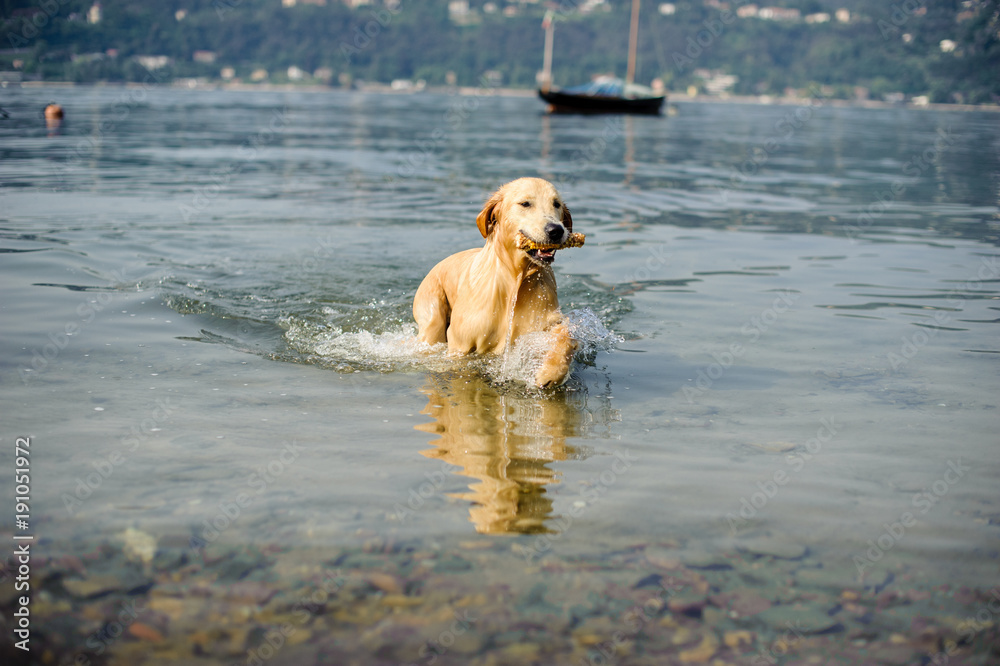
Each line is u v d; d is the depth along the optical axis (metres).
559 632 2.21
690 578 2.47
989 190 13.08
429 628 2.22
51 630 2.18
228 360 4.55
